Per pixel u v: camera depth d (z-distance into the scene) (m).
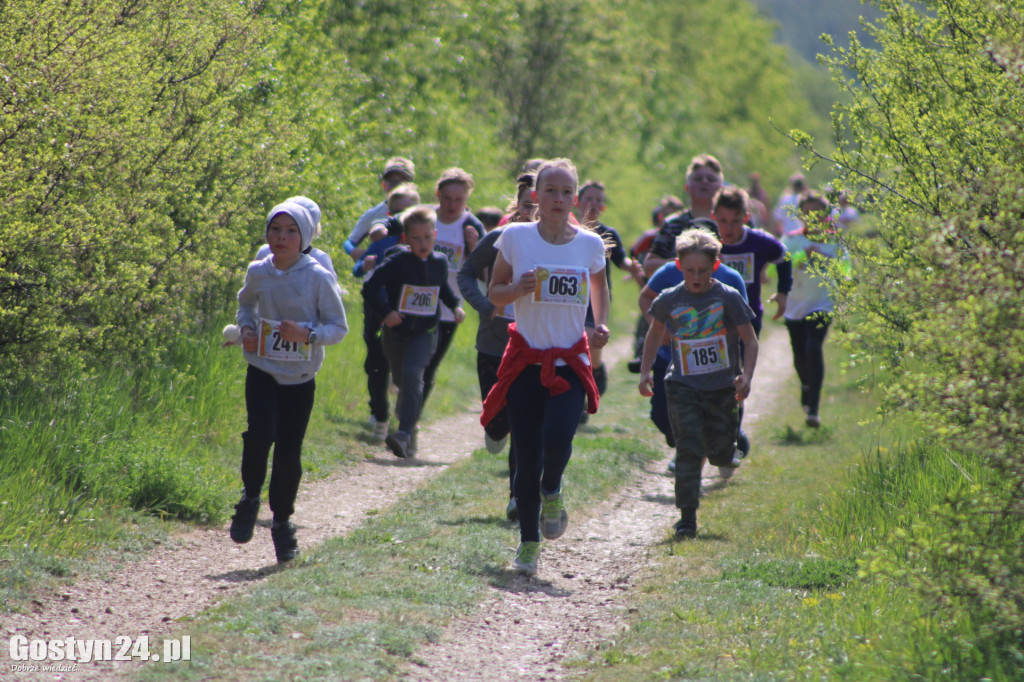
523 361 15.10
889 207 17.80
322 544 16.28
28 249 18.03
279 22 32.97
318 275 15.02
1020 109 15.12
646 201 82.00
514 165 64.75
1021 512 11.32
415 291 23.58
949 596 11.42
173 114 22.88
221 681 10.47
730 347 17.89
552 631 13.12
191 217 23.73
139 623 12.65
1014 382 11.08
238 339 15.11
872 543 15.43
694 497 17.56
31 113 18.36
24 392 18.67
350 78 42.53
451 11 54.06
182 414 21.88
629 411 33.28
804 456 25.00
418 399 23.70
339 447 24.48
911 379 11.96
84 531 15.73
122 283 19.47
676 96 87.62
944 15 18.42
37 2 19.34
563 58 65.31
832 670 10.84
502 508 18.94
